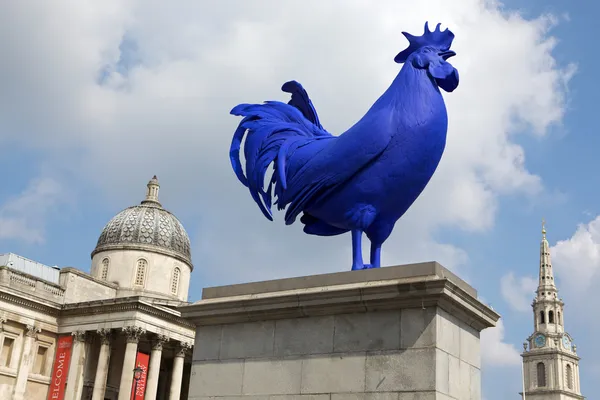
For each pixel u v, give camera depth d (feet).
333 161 38.83
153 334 173.78
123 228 209.67
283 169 40.73
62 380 170.91
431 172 39.27
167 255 208.64
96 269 207.00
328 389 33.86
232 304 37.83
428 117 38.70
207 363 38.19
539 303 481.46
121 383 163.43
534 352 463.01
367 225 38.83
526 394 455.22
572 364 464.24
